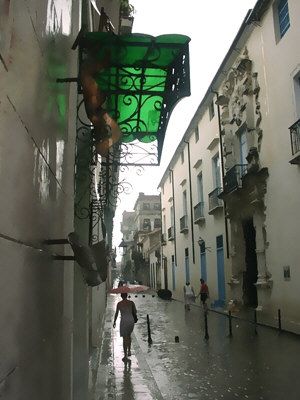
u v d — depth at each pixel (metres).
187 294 24.28
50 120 2.93
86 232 6.34
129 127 5.59
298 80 14.15
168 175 40.25
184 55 4.40
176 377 8.57
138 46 4.27
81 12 5.77
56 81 3.27
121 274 99.25
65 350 3.70
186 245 31.75
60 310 3.41
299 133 13.66
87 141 5.79
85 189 5.89
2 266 1.63
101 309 16.45
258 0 16.19
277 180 15.60
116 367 9.43
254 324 15.62
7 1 1.69
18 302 1.89
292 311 14.30
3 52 1.63
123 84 4.77
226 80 20.95
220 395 7.30
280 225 15.41
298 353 10.49
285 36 14.70
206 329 13.50
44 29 2.61
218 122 22.67
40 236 2.50
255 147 17.52
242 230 20.55
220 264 23.11
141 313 23.19
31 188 2.20
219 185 23.33
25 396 1.99
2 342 1.62
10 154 1.76
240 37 18.30
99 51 4.21
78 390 5.78
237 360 10.03
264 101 16.75
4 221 1.66
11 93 1.78
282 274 15.16
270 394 7.28
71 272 4.11
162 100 5.13
